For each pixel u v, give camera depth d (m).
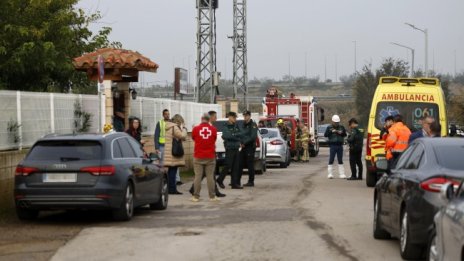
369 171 21.17
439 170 9.20
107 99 21.48
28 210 13.38
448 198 7.73
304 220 13.74
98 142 13.16
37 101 17.25
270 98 45.47
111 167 12.96
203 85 39.75
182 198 18.09
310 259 9.95
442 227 7.57
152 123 27.05
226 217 14.23
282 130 36.94
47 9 24.70
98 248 10.84
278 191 19.86
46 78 24.45
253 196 18.42
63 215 14.55
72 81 26.53
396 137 18.03
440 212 7.85
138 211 15.30
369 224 13.25
